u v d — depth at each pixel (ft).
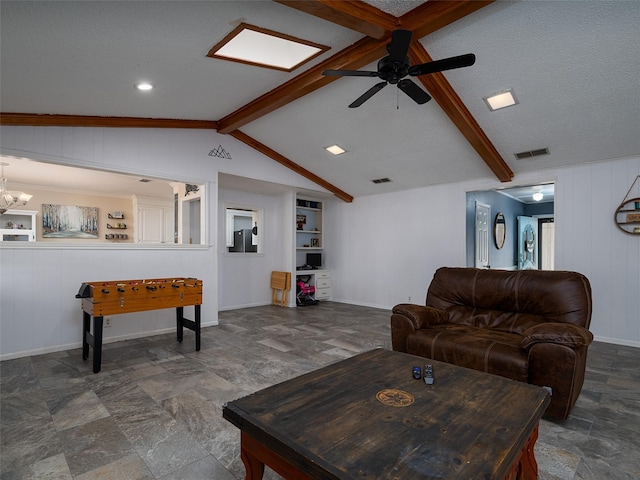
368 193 22.40
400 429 4.14
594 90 10.46
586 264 14.55
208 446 6.43
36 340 11.80
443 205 19.07
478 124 12.98
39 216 23.71
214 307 16.46
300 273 23.03
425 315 10.32
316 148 17.54
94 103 11.20
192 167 15.64
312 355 11.86
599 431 7.07
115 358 11.45
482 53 9.71
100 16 6.48
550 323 8.07
